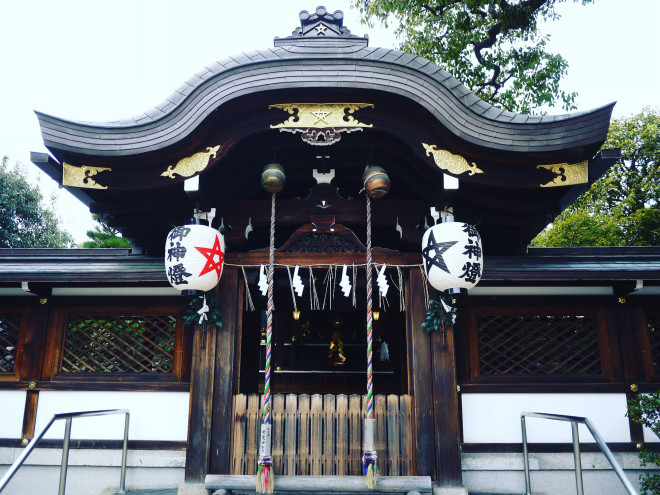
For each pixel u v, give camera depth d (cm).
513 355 575
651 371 562
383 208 532
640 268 542
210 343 503
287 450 483
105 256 642
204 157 475
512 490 537
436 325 498
